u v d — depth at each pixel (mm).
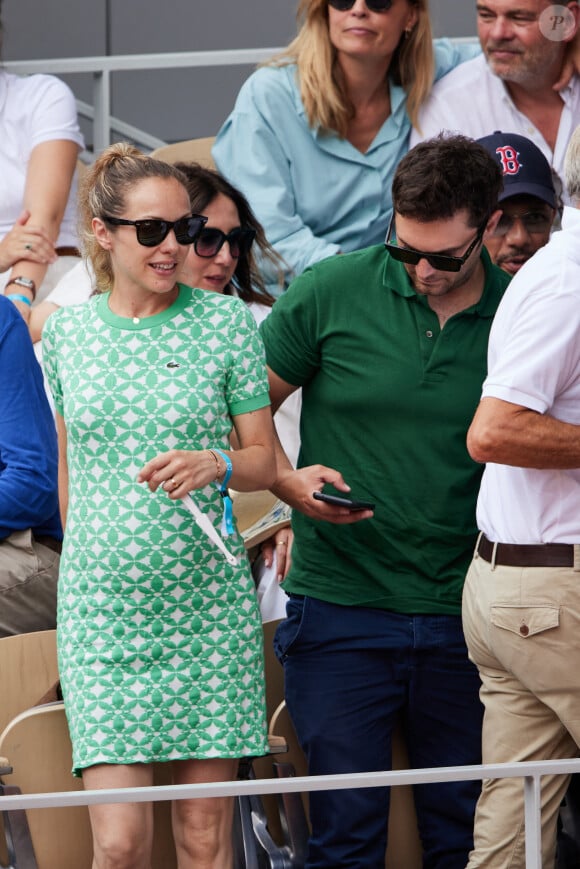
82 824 12828
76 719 11648
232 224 15125
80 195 12094
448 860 13250
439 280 12133
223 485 11328
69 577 11734
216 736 11672
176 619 11602
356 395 12719
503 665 11578
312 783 9172
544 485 11172
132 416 11469
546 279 10906
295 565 13266
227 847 11914
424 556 12828
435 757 13242
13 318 14586
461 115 18688
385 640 12867
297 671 13102
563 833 13969
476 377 12633
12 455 14383
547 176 14984
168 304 11758
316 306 12852
